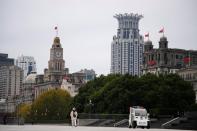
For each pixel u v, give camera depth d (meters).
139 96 182.50
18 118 164.12
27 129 85.62
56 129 87.06
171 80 192.25
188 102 187.88
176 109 172.75
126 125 135.50
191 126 108.06
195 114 118.94
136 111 109.12
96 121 157.88
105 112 189.50
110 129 92.75
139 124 107.31
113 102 185.38
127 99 180.75
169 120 129.12
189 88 194.25
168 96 180.62
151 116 151.88
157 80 192.25
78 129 88.94
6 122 169.38
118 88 189.12
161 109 170.38
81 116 169.25
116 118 151.88
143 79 193.62
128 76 198.38
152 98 181.25
